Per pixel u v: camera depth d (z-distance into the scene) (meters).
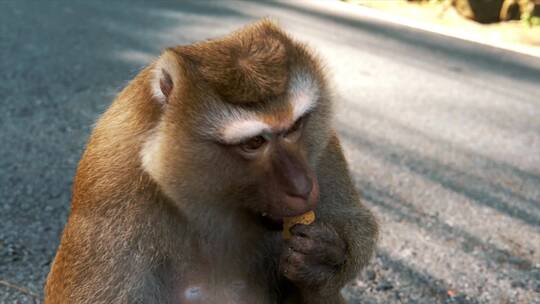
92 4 3.72
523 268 1.65
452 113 2.57
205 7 3.92
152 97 1.29
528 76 3.20
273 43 1.30
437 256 1.67
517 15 4.34
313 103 1.29
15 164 1.83
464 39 3.82
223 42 1.31
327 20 3.92
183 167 1.28
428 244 1.70
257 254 1.36
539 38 4.02
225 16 3.72
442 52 3.51
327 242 1.31
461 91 2.87
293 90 1.27
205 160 1.28
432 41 3.71
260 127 1.25
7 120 2.09
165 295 1.32
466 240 1.72
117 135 1.30
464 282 1.61
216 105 1.26
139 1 3.91
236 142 1.26
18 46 2.82
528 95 2.89
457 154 2.18
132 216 1.29
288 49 1.30
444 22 4.30
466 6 4.36
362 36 3.64
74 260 1.29
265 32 1.32
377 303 1.55
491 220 1.79
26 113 2.15
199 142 1.27
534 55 3.61
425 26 4.06
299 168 1.26
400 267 1.63
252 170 1.27
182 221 1.31
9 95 2.28
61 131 2.04
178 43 3.06
